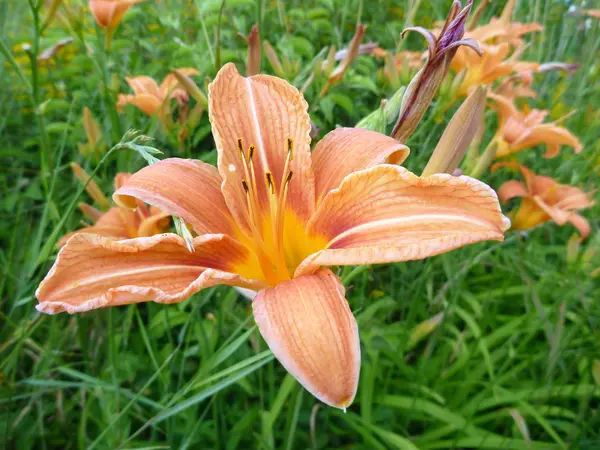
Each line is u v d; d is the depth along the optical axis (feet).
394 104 0.50
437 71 0.46
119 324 0.82
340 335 0.31
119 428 0.62
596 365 0.74
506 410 0.75
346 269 0.53
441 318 0.81
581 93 1.10
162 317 0.75
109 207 0.70
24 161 1.04
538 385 0.79
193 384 0.50
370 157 0.43
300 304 0.33
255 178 0.45
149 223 0.59
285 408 0.75
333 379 0.30
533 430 0.82
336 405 0.29
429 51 0.45
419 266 0.90
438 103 0.75
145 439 0.74
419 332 0.81
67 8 0.75
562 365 0.79
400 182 0.38
